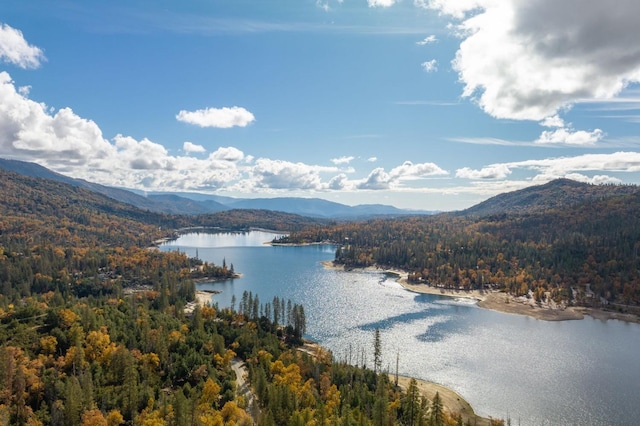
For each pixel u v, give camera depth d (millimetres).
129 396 149875
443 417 153375
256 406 151625
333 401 157875
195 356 189750
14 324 189375
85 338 187625
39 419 135250
